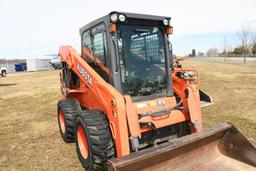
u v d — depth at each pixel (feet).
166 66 13.87
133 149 11.03
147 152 9.74
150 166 10.12
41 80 71.77
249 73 62.39
